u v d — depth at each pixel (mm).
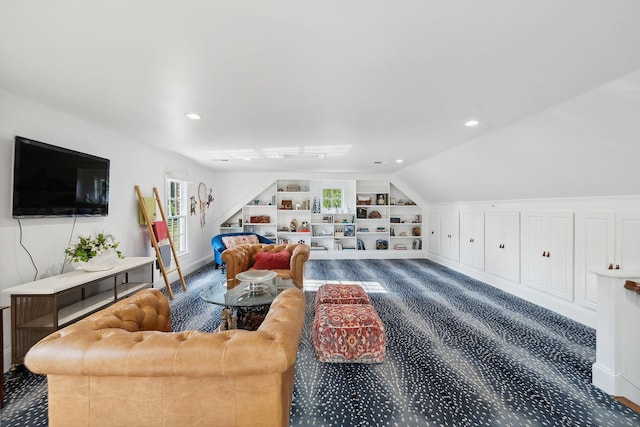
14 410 1639
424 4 1169
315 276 4875
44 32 1354
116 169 3217
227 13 1225
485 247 4465
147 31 1351
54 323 1972
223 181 6254
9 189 2086
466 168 4016
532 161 2947
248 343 1068
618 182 2420
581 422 1564
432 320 2975
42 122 2322
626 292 1776
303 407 1694
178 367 1023
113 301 2580
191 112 2488
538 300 3451
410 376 2008
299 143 3572
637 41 1394
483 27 1315
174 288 4078
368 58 1602
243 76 1823
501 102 2191
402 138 3283
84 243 2482
